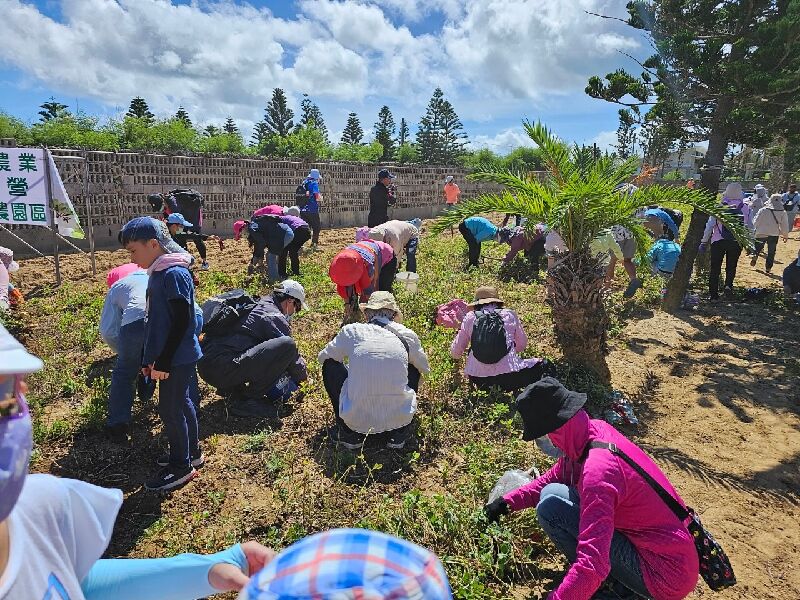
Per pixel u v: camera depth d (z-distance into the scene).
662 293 9.77
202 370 5.26
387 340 4.75
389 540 1.07
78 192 13.53
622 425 5.39
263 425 5.16
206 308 5.42
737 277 11.57
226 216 17.33
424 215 25.89
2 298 7.26
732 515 4.13
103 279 10.41
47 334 7.14
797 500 4.31
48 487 1.30
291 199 19.31
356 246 7.41
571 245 6.20
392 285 8.66
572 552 3.15
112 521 1.42
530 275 11.00
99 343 6.95
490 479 4.17
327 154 52.56
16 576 1.08
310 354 6.68
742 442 5.12
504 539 3.55
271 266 10.02
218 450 4.73
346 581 0.97
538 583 3.43
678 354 7.25
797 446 5.04
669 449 4.98
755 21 8.57
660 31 9.20
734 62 8.22
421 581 1.00
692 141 9.87
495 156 65.88
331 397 5.00
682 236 14.90
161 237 3.90
